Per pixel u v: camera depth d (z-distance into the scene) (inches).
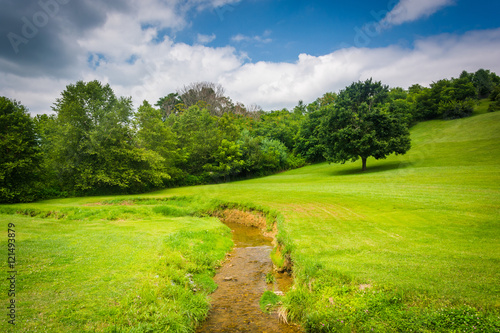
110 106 1670.8
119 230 752.3
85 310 299.7
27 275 392.8
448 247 424.8
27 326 263.1
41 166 1391.5
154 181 1736.0
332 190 1170.0
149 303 329.1
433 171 1373.0
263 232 809.5
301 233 568.7
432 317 250.1
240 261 566.3
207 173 2368.4
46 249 533.6
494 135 2091.5
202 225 858.1
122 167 1615.4
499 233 474.0
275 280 450.6
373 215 690.8
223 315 343.3
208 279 454.6
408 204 754.8
